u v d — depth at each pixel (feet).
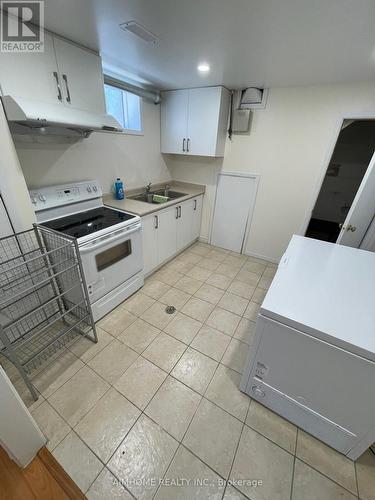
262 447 4.11
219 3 3.55
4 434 3.29
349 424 3.65
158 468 3.80
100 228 6.06
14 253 5.24
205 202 11.43
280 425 4.44
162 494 3.53
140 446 4.06
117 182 8.51
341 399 3.53
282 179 9.15
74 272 5.60
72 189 6.91
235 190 10.41
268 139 8.84
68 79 5.30
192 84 8.18
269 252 10.59
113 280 6.82
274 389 4.27
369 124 11.79
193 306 7.57
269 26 4.15
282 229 9.91
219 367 5.55
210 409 4.66
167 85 8.41
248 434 4.29
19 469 3.76
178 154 11.10
